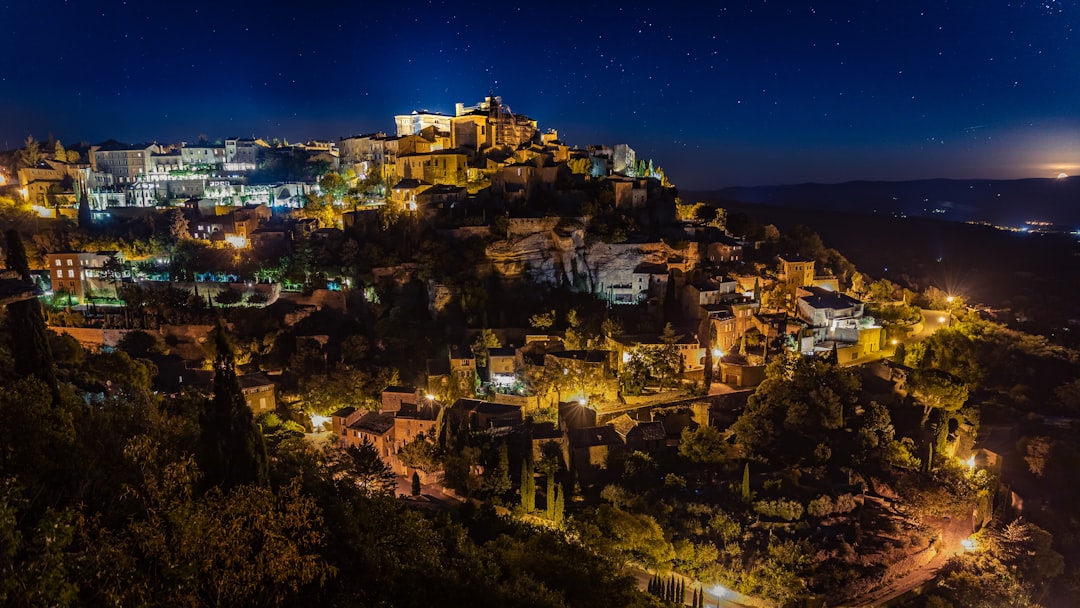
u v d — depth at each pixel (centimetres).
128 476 3919
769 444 11131
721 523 9312
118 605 2767
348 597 3975
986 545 10219
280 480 5328
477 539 8056
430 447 10031
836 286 16400
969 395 14275
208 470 4678
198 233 16525
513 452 10588
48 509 2855
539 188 15700
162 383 11512
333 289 13812
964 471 11756
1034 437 12725
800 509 9769
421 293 13975
